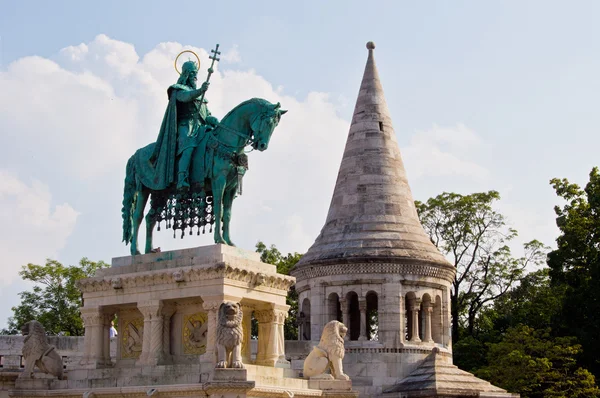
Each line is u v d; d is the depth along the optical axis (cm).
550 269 7394
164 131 3894
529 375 6191
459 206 8112
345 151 6125
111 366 3906
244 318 3838
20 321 7581
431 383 5209
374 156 6025
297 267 5934
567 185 7212
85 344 3900
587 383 6094
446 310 5828
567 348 6250
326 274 5769
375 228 5828
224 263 3575
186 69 4003
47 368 3884
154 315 3719
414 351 5619
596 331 6512
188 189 3825
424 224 8200
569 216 7019
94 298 3897
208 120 3866
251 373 3594
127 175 4034
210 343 3569
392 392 5338
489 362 6694
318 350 3925
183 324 3759
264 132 3700
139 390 3553
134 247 3931
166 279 3703
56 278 7669
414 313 5691
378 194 5941
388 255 5681
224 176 3734
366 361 5594
